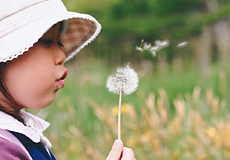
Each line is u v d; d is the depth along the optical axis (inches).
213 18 295.0
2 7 34.1
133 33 312.8
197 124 95.1
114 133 101.7
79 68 177.8
